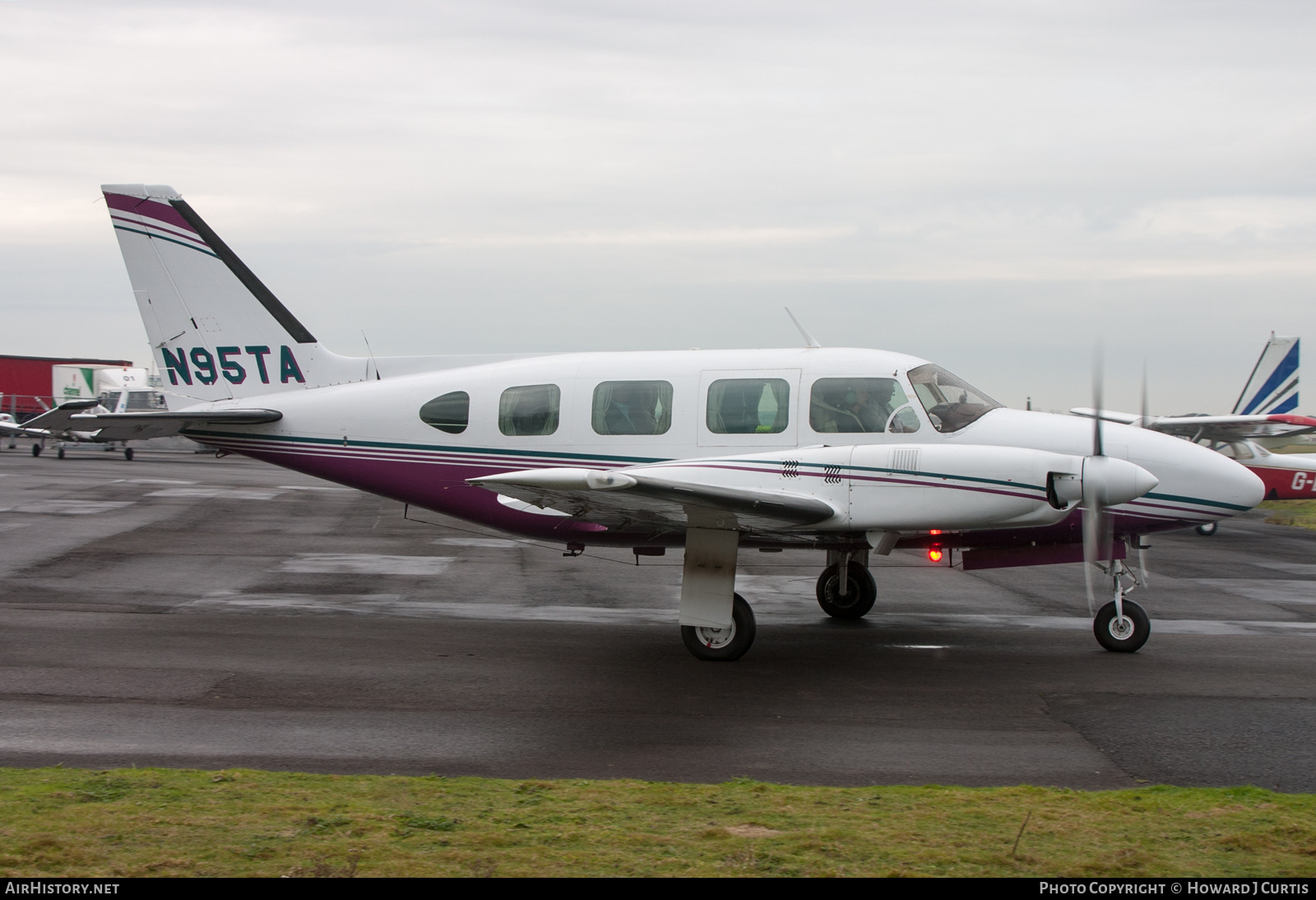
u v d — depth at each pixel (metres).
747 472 8.70
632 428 10.12
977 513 8.16
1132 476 8.07
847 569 11.05
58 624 10.14
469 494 10.70
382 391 11.07
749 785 5.45
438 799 5.10
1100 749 6.40
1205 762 6.13
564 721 7.00
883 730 6.82
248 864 4.15
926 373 9.67
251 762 5.97
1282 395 25.88
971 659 9.09
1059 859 4.30
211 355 11.74
